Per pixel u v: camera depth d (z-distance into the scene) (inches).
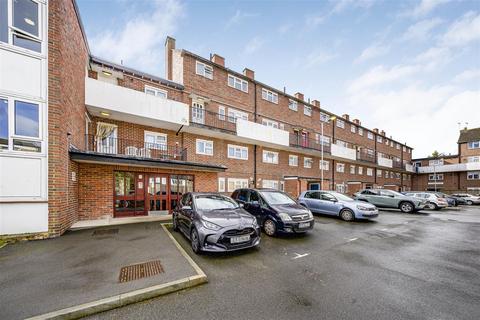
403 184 1496.1
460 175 1359.5
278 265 180.4
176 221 279.0
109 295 121.3
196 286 141.8
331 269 174.1
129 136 474.0
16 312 105.8
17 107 230.7
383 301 127.0
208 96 607.8
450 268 178.7
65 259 175.5
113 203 360.5
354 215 372.5
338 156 931.3
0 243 212.7
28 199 230.7
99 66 443.2
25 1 239.3
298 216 269.0
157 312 113.1
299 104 885.2
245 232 205.3
